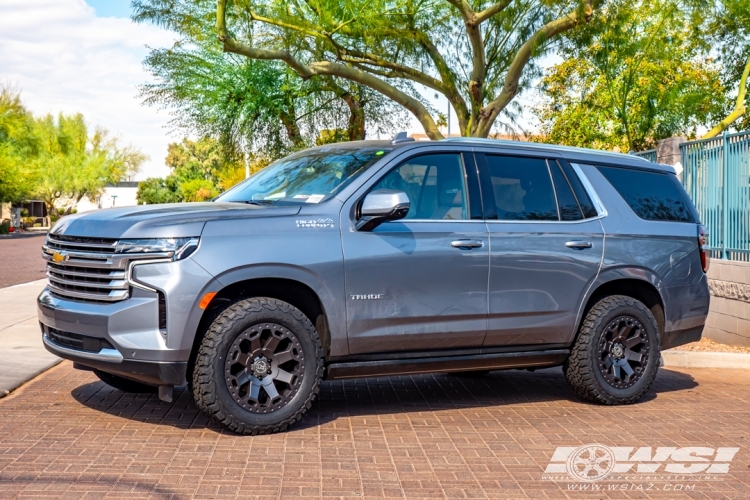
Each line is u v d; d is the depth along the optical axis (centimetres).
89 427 568
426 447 541
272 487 452
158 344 524
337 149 668
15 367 762
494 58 1455
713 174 1106
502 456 525
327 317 571
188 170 10444
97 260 543
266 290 569
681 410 675
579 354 673
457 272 613
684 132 1970
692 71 1925
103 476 461
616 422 627
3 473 461
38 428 562
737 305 1039
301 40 1420
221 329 535
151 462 489
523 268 642
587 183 700
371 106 1898
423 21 1491
